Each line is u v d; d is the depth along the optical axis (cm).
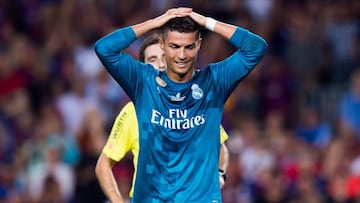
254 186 3631
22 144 4016
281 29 4469
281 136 3853
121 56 1967
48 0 4647
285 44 4431
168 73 1966
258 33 4406
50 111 4041
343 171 3619
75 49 4403
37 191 3719
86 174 3634
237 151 3766
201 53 4225
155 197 1973
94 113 3909
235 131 3931
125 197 3297
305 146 3812
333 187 3569
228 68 1983
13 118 4147
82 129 3891
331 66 4388
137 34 1959
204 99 1970
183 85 1962
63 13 4572
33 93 4322
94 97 4116
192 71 1969
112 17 4534
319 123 4006
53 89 4244
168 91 1962
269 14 4494
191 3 4453
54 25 4556
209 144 1972
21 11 4638
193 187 1966
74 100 4116
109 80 4138
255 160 3728
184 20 1925
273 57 4375
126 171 3328
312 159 3694
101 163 2150
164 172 1969
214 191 1970
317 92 4231
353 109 4075
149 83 1972
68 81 4253
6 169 3816
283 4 4544
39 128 4025
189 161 1967
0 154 3934
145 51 2139
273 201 3572
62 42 4453
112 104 4091
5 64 4331
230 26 1969
